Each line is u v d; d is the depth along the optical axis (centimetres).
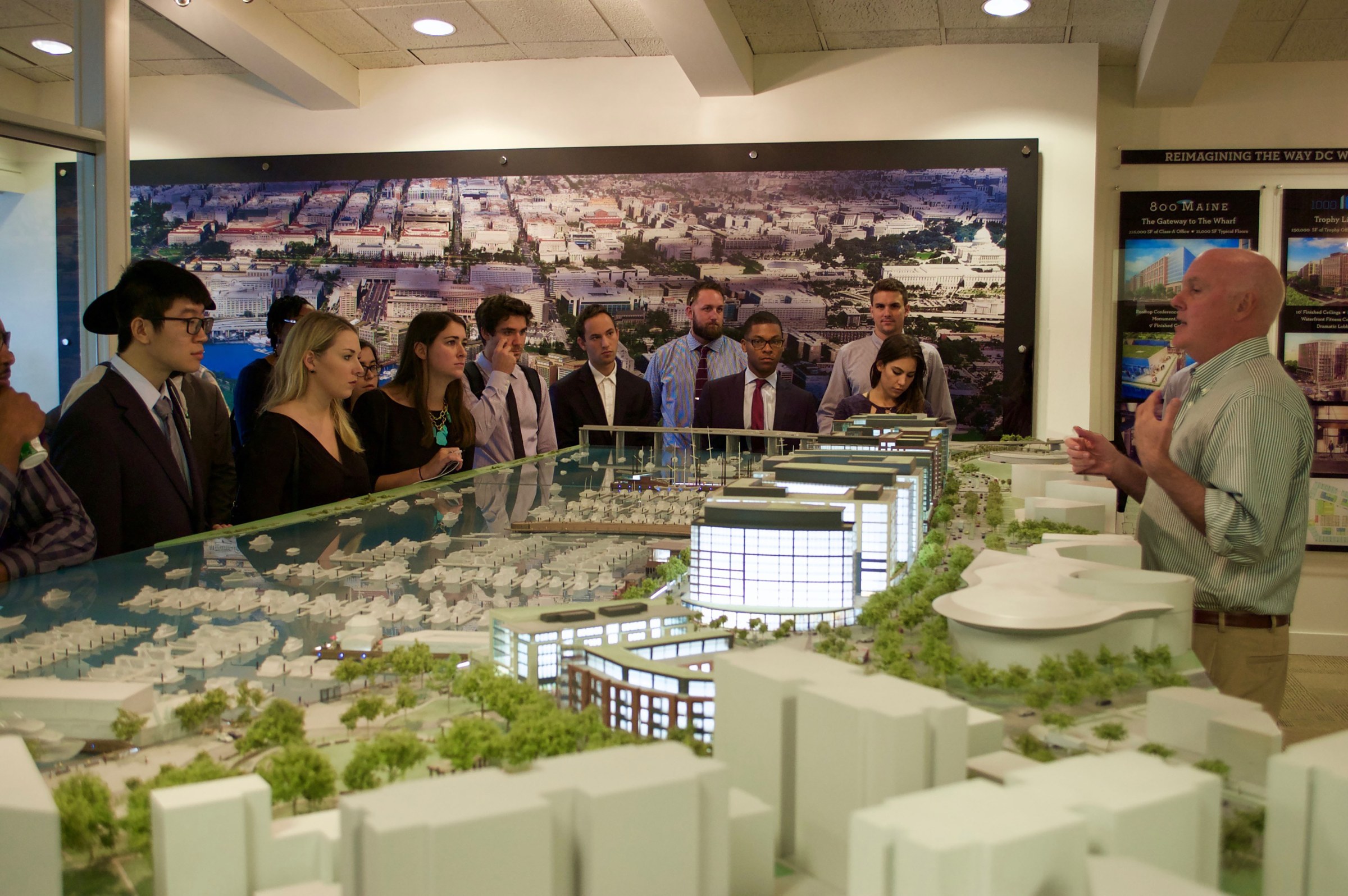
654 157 764
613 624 178
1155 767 99
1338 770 98
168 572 263
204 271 822
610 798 85
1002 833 80
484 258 791
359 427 467
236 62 744
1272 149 737
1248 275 261
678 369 773
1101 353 762
